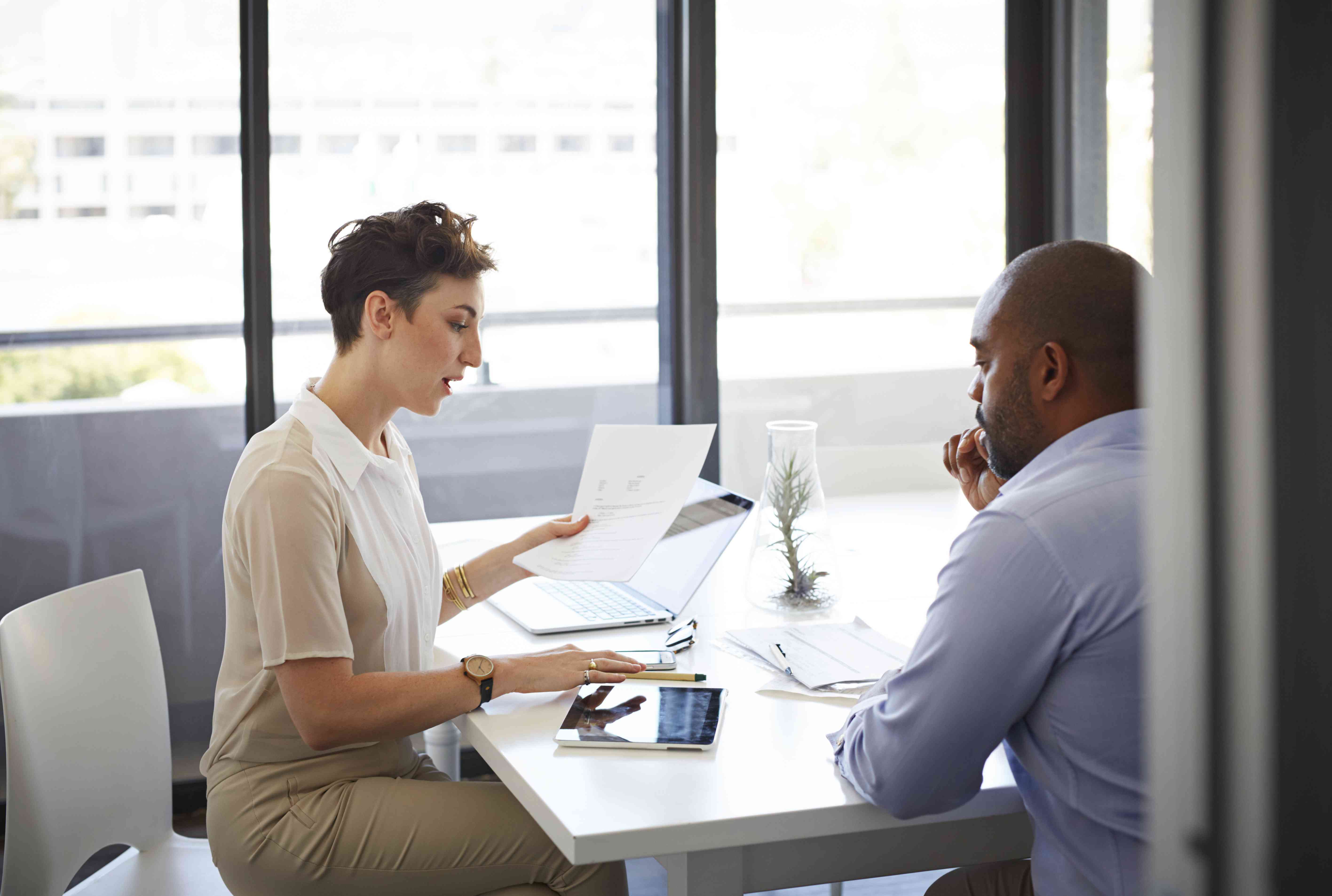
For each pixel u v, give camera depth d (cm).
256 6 272
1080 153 324
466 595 167
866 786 110
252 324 281
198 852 168
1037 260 120
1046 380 117
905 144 323
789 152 316
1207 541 37
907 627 170
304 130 281
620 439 175
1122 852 106
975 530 110
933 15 321
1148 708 39
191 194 276
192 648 287
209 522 286
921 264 329
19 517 273
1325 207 36
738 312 317
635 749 123
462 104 295
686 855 112
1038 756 110
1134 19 308
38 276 269
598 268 312
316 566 132
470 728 133
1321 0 35
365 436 149
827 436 327
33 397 271
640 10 306
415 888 136
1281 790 37
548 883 137
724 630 168
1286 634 37
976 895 131
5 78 262
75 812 153
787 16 311
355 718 130
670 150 313
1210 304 37
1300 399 36
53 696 152
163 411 279
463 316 147
